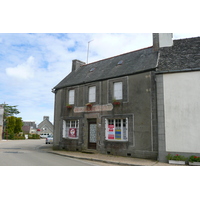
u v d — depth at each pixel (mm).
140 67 12047
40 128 73500
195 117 9500
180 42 12789
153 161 10070
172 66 10695
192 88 9781
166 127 9984
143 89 11609
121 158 11047
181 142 9586
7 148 17703
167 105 10148
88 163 9875
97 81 14109
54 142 16719
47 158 11133
